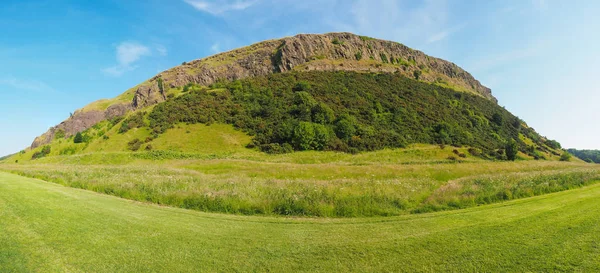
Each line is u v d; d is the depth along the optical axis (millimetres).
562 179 18547
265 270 5949
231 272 5848
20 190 12375
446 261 6207
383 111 68688
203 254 6656
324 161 43250
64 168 29516
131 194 13750
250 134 55844
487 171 30312
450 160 44125
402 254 6664
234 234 8180
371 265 6148
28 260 5953
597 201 11055
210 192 13266
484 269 5793
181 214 10438
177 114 63969
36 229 7605
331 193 13547
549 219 8812
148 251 6703
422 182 18328
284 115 62000
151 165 35406
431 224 9172
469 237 7586
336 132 54938
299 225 9383
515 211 10477
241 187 15203
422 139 57781
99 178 18797
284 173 27078
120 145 53906
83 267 5836
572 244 6684
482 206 12430
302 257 6590
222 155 46312
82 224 8266
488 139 67812
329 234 8305
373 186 15641
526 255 6273
